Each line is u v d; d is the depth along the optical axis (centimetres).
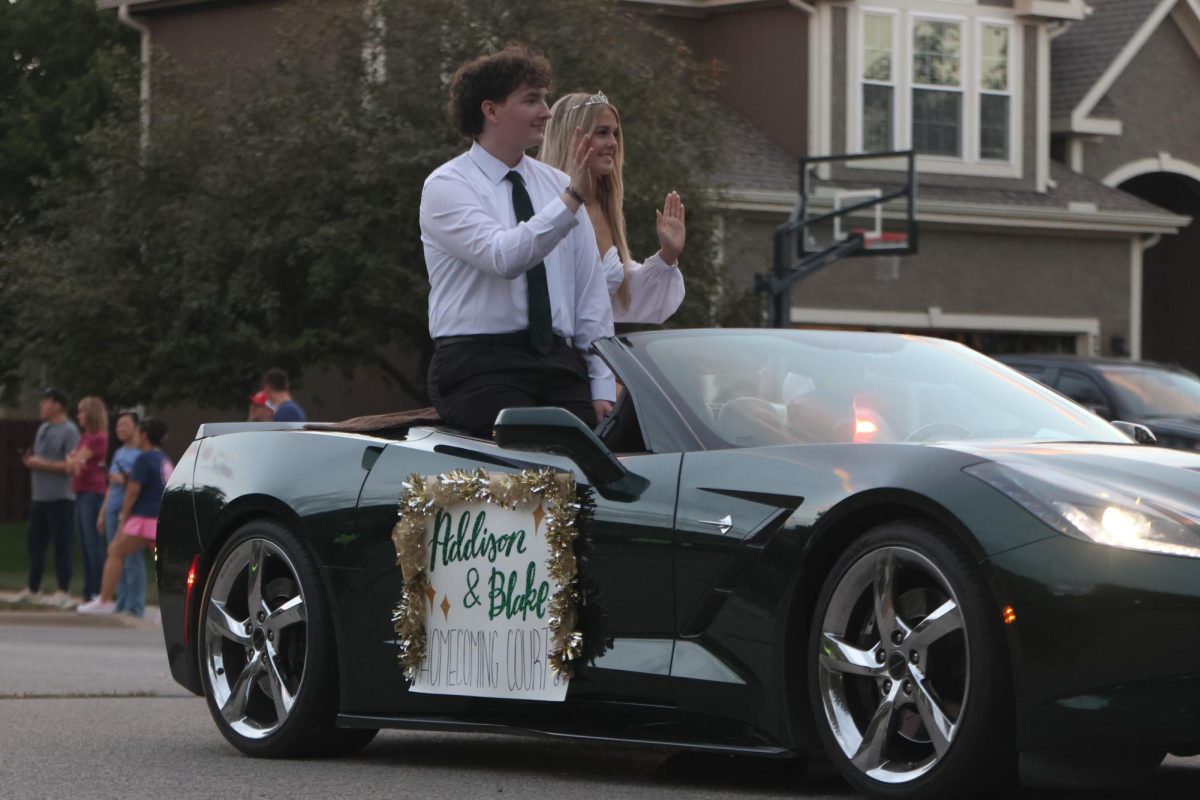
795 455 1172
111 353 4891
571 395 1422
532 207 1439
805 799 1166
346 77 4731
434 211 1408
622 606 1224
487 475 1305
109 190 4975
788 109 6362
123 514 3678
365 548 1378
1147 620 998
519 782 1278
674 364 1298
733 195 5412
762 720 1158
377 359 5006
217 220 4688
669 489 1211
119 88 5156
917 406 1284
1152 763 1066
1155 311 7762
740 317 5066
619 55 4756
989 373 1370
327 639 1404
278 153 4578
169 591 1531
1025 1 6675
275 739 1430
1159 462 1130
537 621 1266
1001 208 6475
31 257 5134
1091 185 6900
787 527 1141
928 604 1096
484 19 4669
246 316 4747
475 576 1309
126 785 1291
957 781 1063
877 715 1105
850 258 6244
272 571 1465
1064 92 7031
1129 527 1023
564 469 1267
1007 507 1051
